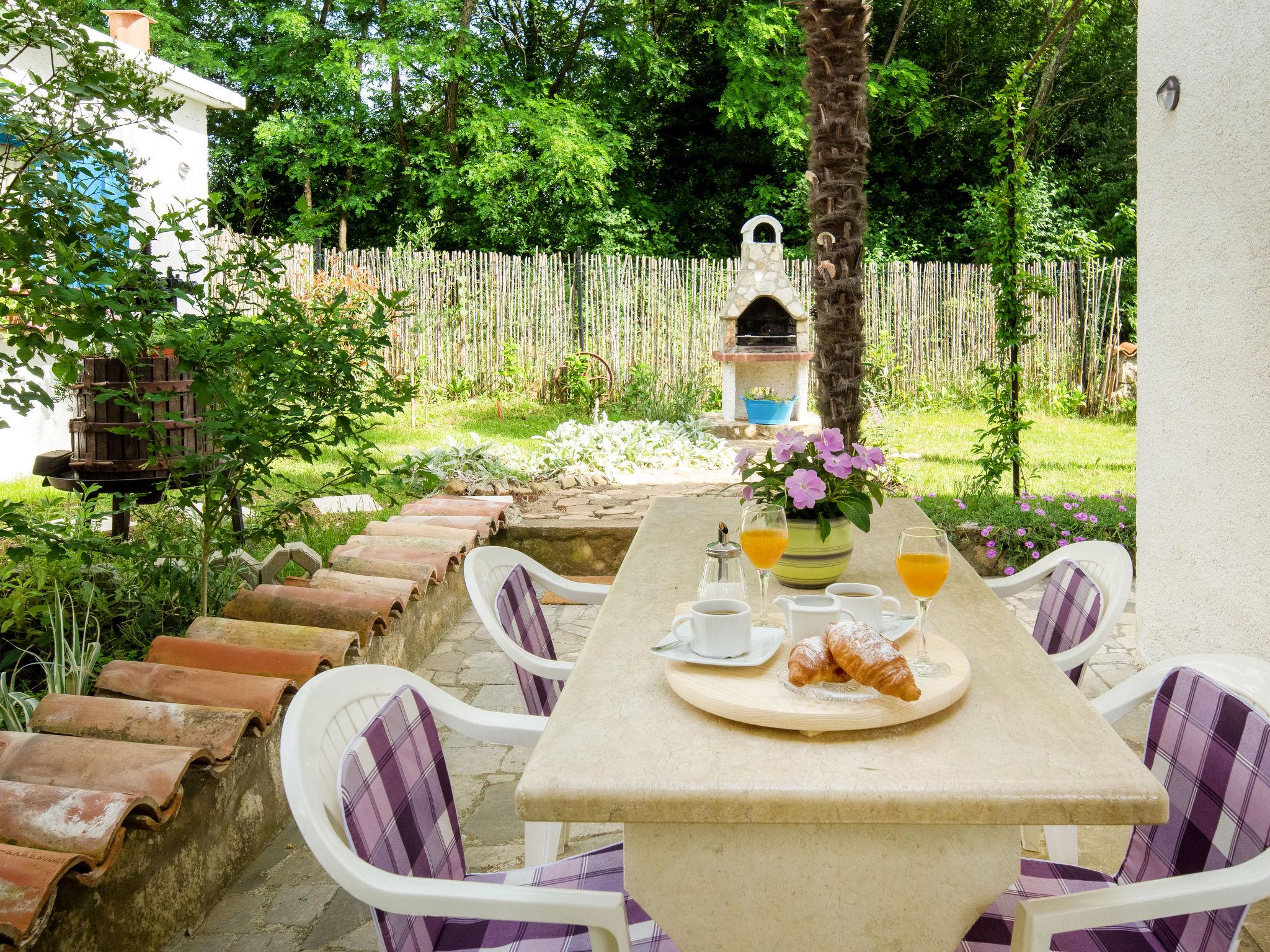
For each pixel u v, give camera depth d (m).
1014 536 5.79
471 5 17.52
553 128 17.06
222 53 18.31
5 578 3.49
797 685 1.65
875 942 1.49
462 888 1.45
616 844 2.04
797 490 2.35
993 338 12.80
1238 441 3.41
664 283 12.92
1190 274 3.77
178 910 2.43
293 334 3.56
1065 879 1.88
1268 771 1.52
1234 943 1.46
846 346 5.14
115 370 4.16
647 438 8.82
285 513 4.04
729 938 1.51
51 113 2.87
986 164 19.03
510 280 12.95
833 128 4.96
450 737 3.72
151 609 3.81
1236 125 3.37
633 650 2.04
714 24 17.86
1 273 2.73
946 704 1.68
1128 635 4.77
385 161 18.09
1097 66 18.17
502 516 5.68
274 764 3.01
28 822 2.06
